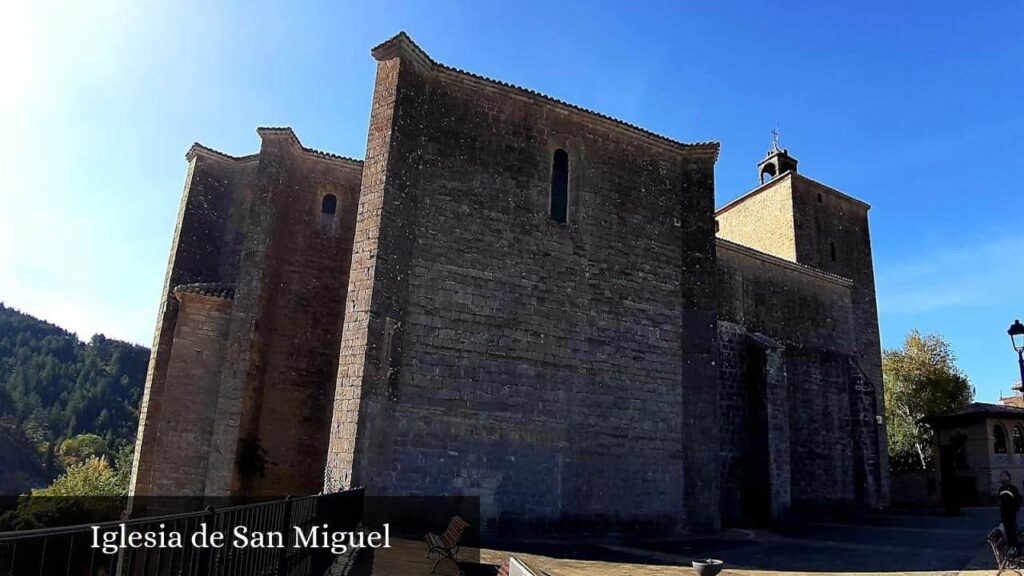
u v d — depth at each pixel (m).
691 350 21.34
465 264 18.19
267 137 20.28
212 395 18.62
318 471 19.62
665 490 19.75
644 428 19.86
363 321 16.09
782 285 28.69
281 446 19.31
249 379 18.44
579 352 19.31
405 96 18.03
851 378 30.20
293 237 20.91
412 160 17.91
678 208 22.59
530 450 17.88
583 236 20.27
